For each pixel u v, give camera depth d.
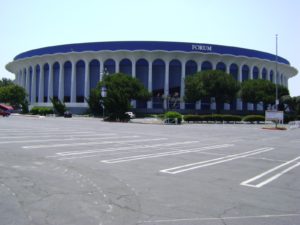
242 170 10.86
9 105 94.62
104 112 61.41
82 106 87.69
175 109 84.12
